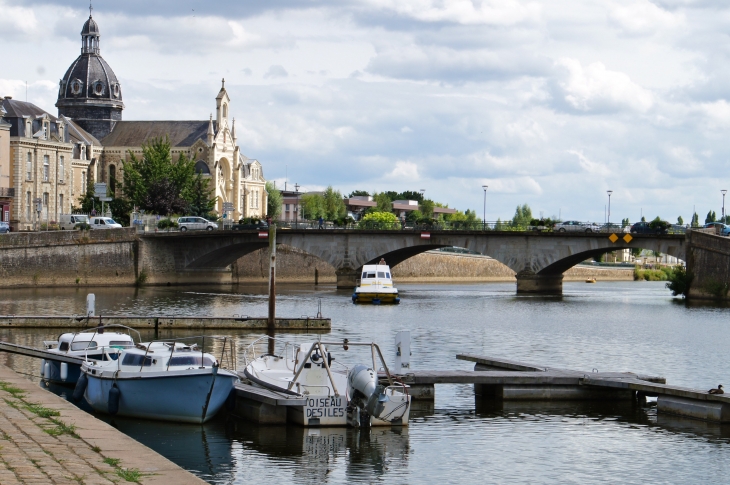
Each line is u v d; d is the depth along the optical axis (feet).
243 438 108.27
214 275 439.63
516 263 389.39
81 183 564.71
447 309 302.25
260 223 453.99
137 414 114.42
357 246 409.49
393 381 121.80
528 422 121.08
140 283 402.31
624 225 385.29
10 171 437.99
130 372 113.80
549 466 100.63
